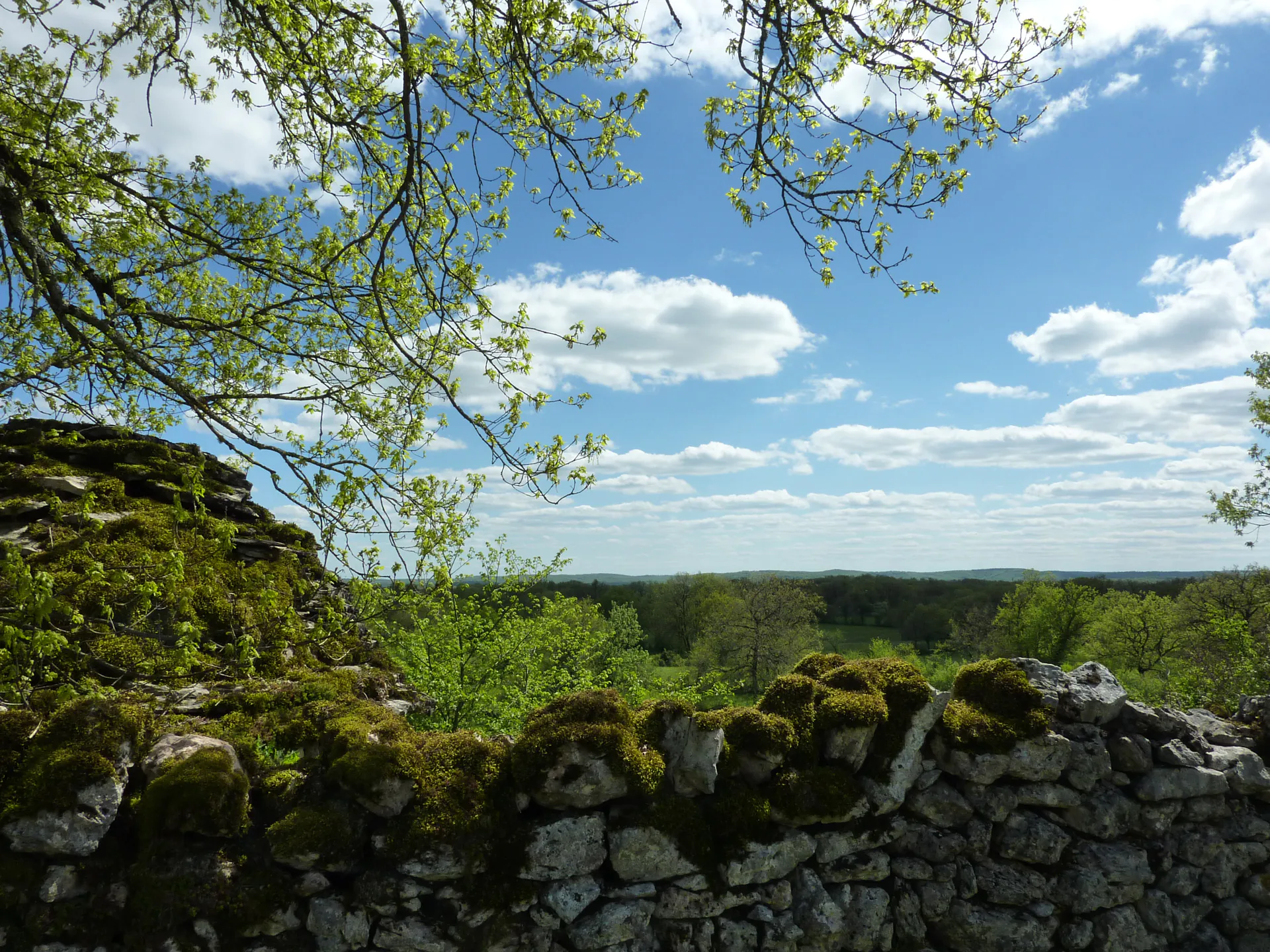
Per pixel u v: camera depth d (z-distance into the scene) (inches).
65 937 123.5
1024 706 181.9
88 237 291.3
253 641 198.7
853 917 159.2
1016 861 169.9
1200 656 1045.2
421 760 148.2
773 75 171.0
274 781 143.2
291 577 315.3
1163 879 177.3
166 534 274.2
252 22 216.5
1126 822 176.9
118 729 140.3
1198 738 192.4
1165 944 173.5
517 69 192.9
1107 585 1834.4
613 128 205.0
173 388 207.3
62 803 126.0
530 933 139.7
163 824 130.6
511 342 242.5
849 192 180.5
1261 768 191.0
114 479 301.9
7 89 243.9
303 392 259.6
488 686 426.0
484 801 144.4
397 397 268.8
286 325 291.9
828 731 168.7
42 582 144.9
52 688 176.2
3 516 263.9
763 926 152.6
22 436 312.2
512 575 461.7
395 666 359.9
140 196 254.8
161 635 230.8
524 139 240.4
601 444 214.2
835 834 161.8
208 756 139.3
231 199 290.4
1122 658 1537.9
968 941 163.3
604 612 1813.5
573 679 467.5
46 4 229.0
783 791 158.6
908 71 164.9
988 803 171.6
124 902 127.2
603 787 146.3
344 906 134.3
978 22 166.2
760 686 1615.4
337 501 212.4
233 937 128.0
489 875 140.4
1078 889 167.5
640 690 488.1
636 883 147.4
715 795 157.9
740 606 1672.0
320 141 236.4
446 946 134.9
